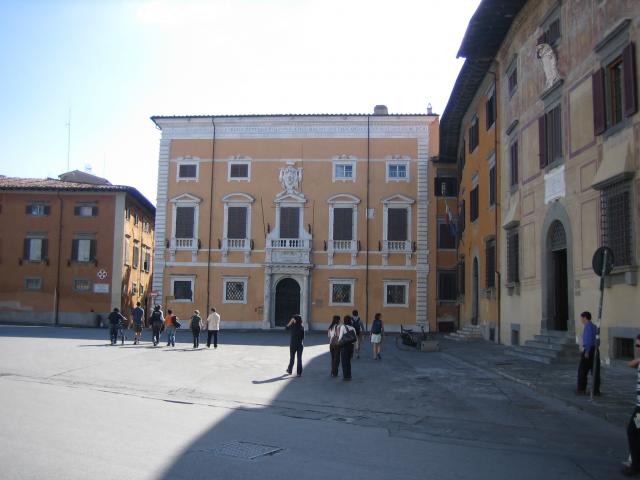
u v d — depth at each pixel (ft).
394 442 31.91
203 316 150.00
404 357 79.51
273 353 83.66
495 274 94.73
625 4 55.11
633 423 25.67
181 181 153.69
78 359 70.95
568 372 57.52
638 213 52.44
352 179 150.92
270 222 151.12
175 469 25.18
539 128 75.20
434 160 149.07
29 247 166.30
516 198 84.58
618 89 57.72
